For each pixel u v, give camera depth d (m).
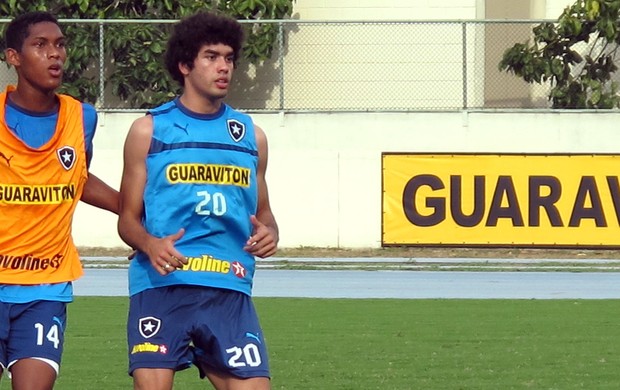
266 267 46.59
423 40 54.00
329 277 43.06
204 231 13.05
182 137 13.10
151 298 13.15
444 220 50.81
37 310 13.58
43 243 13.64
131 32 51.84
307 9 56.62
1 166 13.49
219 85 13.07
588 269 45.91
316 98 54.78
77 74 52.16
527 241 50.38
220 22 13.12
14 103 13.77
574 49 52.84
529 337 27.33
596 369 23.06
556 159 50.22
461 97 53.81
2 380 20.91
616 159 50.03
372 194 52.06
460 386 21.19
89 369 22.72
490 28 53.97
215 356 13.07
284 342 26.38
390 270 45.66
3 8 52.78
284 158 52.22
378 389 20.81
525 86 53.59
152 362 12.96
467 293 37.91
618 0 50.88
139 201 13.25
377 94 54.38
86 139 14.03
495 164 50.41
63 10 53.41
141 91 52.34
